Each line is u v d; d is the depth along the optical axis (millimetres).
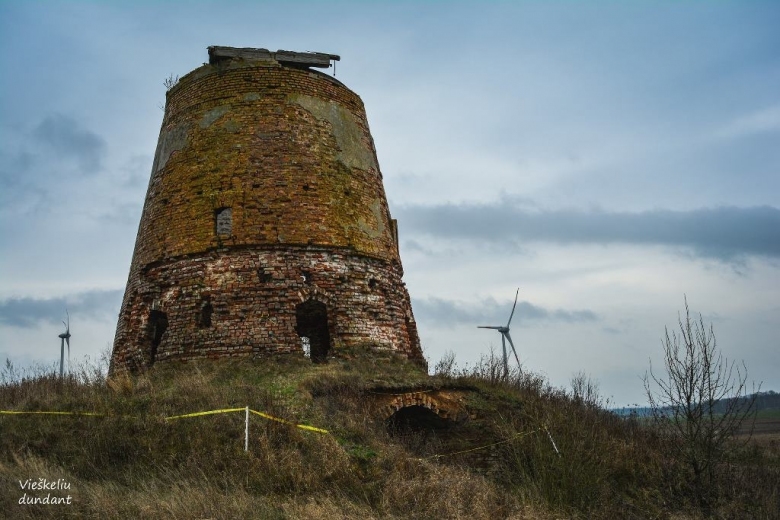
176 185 17719
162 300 16984
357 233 17828
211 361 15789
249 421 12398
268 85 18109
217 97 18031
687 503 14359
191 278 16672
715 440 15172
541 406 16125
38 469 10898
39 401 13711
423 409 15250
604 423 17875
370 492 11172
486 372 17500
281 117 17875
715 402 14992
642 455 16203
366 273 17641
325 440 12203
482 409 15523
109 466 11484
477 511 10906
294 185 17312
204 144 17703
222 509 9531
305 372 15039
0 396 14914
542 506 12414
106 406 13195
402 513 10602
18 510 9297
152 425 12336
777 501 14750
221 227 17141
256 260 16578
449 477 12016
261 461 11352
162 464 11391
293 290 16500
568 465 13461
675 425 15406
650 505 13992
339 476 11352
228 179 17219
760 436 32594
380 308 17625
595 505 13141
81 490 10227
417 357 19031
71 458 11695
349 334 16719
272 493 10711
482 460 14789
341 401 13789
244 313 16156
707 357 15109
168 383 14938
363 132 19578
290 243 16828
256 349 15859
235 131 17641
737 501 14555
